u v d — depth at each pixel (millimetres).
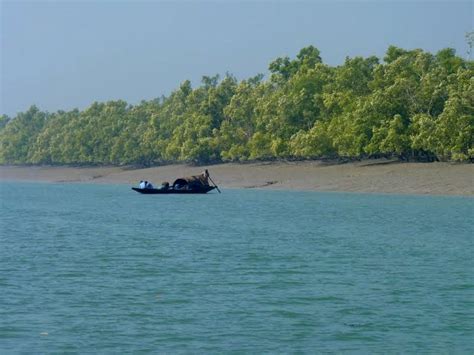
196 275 76000
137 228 126438
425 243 101688
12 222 141375
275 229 121812
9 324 55125
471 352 49281
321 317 57656
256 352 48906
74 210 172500
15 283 71500
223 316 57844
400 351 49375
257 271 78438
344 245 99875
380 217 140000
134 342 50938
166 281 72625
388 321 56500
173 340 51438
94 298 64188
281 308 60438
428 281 72438
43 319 56656
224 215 150750
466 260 86125
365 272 77688
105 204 192500
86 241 107125
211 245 100688
